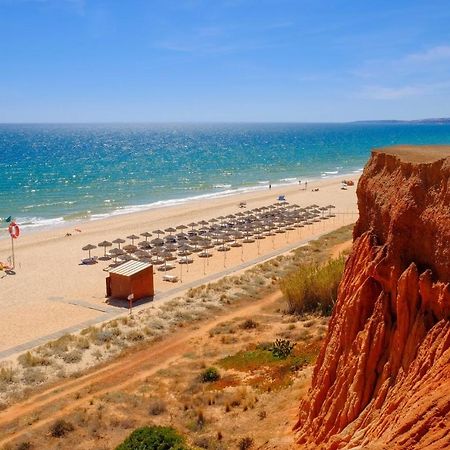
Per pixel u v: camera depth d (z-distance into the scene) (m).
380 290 18.28
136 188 127.38
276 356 32.25
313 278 42.31
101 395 29.73
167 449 21.45
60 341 38.53
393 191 19.11
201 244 69.88
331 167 179.38
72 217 92.12
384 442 12.70
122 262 59.72
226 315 43.81
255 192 120.12
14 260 63.66
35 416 27.64
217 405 26.69
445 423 11.78
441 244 15.49
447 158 16.59
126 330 40.66
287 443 19.53
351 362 17.56
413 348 15.31
